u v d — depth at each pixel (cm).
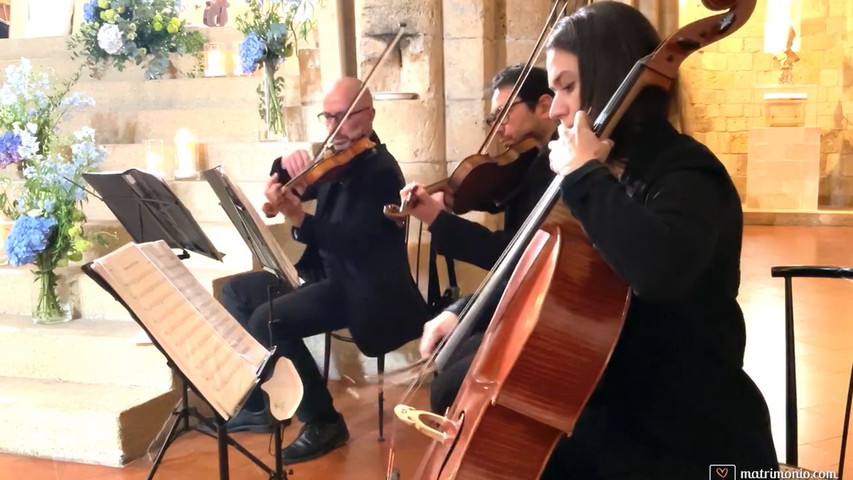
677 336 141
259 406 318
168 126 449
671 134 140
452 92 388
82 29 467
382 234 297
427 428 150
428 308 315
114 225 377
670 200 129
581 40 141
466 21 379
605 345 133
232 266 356
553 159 133
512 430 138
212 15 569
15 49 517
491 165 292
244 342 195
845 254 705
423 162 386
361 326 295
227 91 451
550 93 288
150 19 465
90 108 472
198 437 313
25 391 313
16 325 342
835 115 1041
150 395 304
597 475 151
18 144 341
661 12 612
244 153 399
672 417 142
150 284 174
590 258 136
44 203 329
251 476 276
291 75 458
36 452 295
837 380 359
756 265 655
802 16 1040
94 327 336
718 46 1074
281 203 300
